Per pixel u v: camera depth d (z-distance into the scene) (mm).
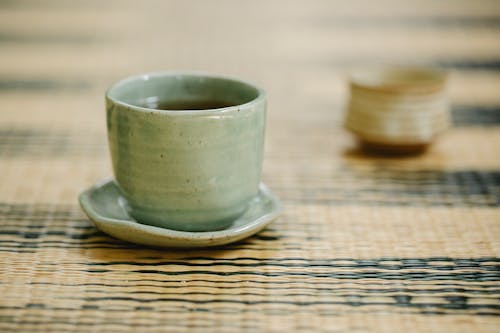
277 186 593
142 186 497
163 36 969
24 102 730
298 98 772
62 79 792
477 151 650
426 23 1043
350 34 984
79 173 604
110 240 521
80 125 689
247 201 517
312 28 1027
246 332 450
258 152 513
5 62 833
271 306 468
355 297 476
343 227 541
